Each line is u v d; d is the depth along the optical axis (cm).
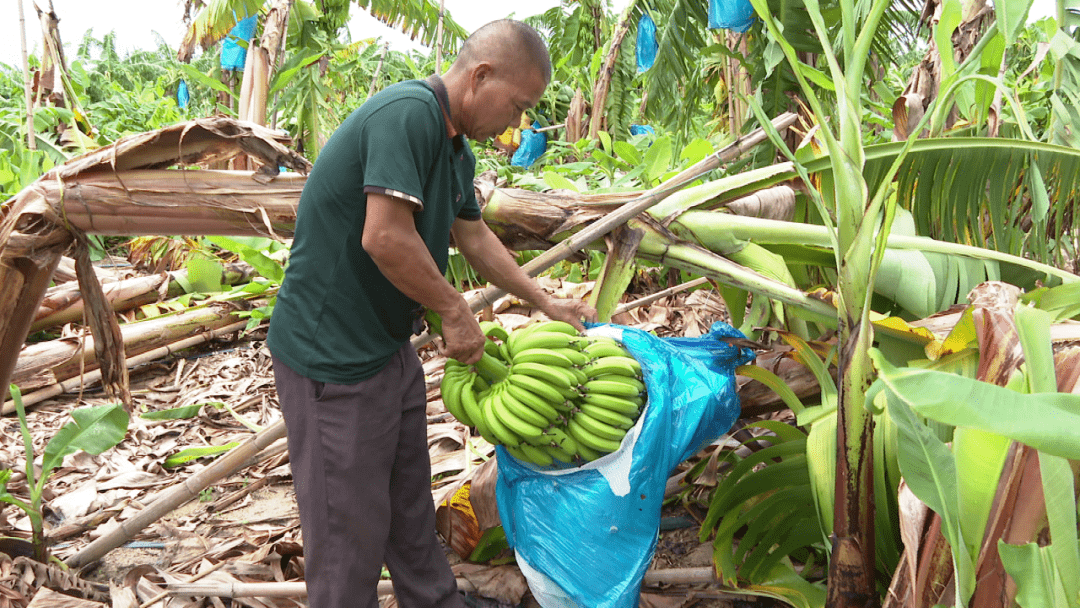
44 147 743
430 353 450
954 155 270
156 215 235
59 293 475
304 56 629
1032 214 307
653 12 752
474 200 217
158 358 486
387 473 196
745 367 232
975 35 313
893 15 391
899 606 155
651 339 213
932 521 151
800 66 192
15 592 224
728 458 279
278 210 238
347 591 189
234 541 271
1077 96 318
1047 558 119
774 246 272
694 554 258
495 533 254
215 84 566
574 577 195
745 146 278
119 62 2212
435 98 174
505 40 174
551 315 236
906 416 135
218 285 546
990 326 165
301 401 186
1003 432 96
